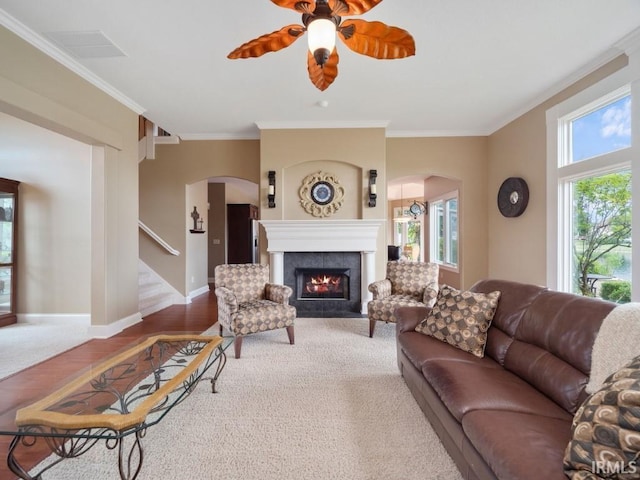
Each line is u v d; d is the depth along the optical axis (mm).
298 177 5062
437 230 7617
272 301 3791
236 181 7730
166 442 1906
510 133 4695
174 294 5680
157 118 4750
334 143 4941
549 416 1460
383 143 4926
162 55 3070
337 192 5012
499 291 2406
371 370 2887
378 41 1826
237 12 2484
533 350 1884
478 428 1379
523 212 4410
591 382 1431
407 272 4219
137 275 4359
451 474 1641
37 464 1731
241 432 1999
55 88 3045
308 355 3244
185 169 5586
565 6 2426
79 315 4328
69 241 4332
